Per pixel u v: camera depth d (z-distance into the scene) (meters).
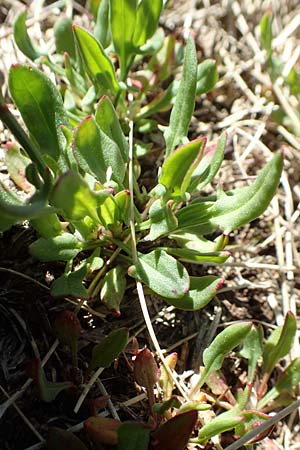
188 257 0.19
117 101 0.22
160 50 0.23
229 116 0.26
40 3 0.26
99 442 0.17
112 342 0.17
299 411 0.20
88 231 0.18
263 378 0.19
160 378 0.18
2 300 0.18
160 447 0.16
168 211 0.18
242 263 0.21
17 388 0.17
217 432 0.17
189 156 0.17
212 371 0.18
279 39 0.28
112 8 0.20
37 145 0.17
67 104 0.21
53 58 0.23
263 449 0.19
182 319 0.20
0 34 0.25
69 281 0.17
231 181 0.24
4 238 0.19
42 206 0.15
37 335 0.18
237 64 0.27
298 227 0.24
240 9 0.28
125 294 0.20
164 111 0.25
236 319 0.21
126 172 0.20
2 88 0.24
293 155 0.25
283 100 0.26
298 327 0.21
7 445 0.17
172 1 0.28
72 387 0.17
